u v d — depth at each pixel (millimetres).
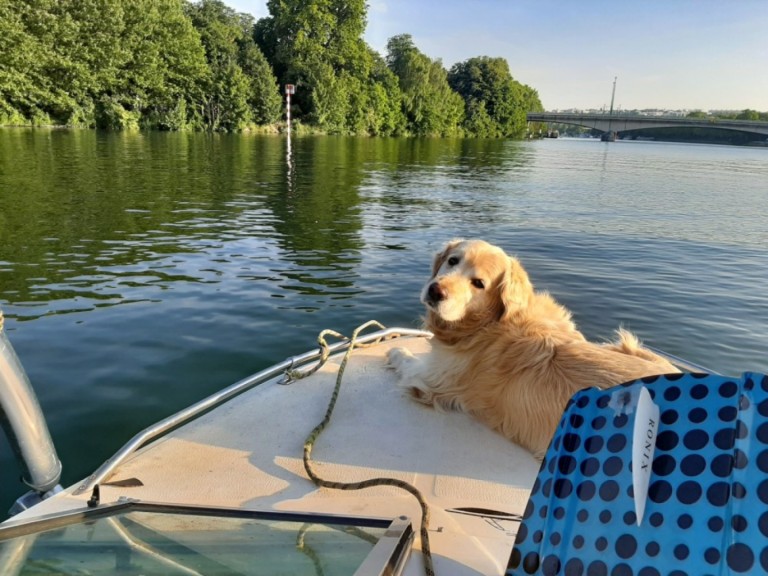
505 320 3062
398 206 14156
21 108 38281
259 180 18141
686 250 10109
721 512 1160
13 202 11906
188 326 5512
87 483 2145
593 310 6707
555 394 2627
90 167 19062
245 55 53469
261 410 2830
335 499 2092
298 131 57250
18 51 34938
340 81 61062
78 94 40375
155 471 2270
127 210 11711
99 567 1502
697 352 5578
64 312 5754
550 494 1426
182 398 4160
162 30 45031
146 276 7141
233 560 1545
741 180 26188
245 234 9977
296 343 5203
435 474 2328
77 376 4430
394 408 2920
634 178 25734
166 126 47250
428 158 35094
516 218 13023
